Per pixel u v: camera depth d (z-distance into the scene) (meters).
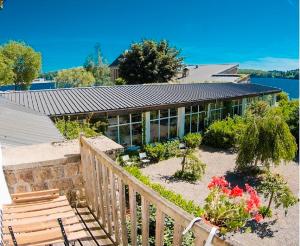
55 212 3.29
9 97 17.72
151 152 17.80
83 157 4.52
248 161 15.77
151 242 5.20
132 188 2.88
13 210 3.33
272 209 12.31
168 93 22.73
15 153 4.74
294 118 20.95
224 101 24.73
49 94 19.34
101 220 4.19
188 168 15.74
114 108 16.89
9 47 48.16
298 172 17.02
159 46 42.38
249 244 9.88
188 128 22.25
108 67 54.53
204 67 53.53
